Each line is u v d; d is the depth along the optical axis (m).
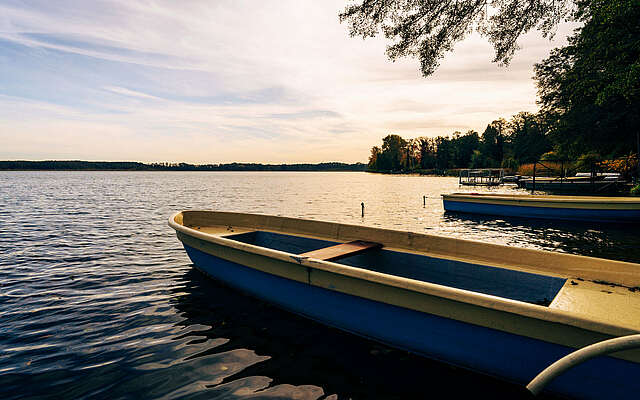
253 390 3.23
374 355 3.72
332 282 3.95
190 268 7.37
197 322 4.66
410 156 132.75
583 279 3.80
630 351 2.36
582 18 18.33
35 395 3.14
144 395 3.15
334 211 20.08
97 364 3.68
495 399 2.96
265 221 7.41
